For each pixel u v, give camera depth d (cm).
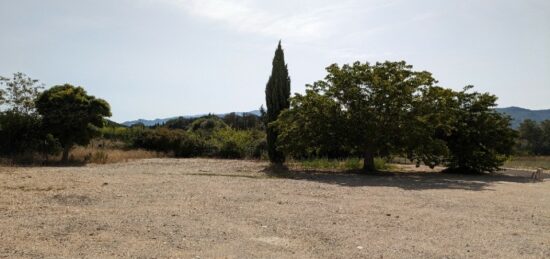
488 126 2339
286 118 2222
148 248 647
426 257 632
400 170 2462
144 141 3350
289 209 998
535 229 845
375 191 1377
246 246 672
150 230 759
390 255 639
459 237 762
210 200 1099
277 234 754
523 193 1427
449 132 2198
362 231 789
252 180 1611
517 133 2389
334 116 2089
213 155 3344
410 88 2061
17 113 2433
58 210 927
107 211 926
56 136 2400
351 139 2109
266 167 2319
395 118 2056
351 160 2541
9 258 583
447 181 1806
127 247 650
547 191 1502
